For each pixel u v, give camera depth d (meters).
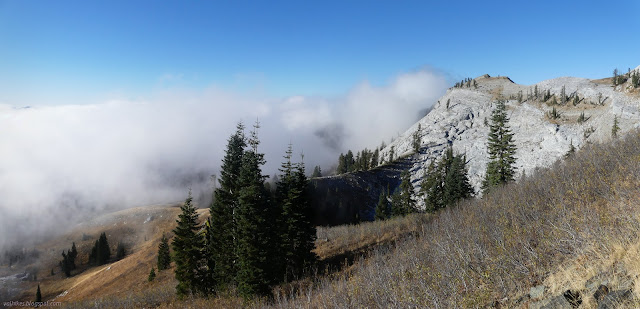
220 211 35.00
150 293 42.50
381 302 10.91
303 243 32.22
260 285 26.38
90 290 68.69
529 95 183.88
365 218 112.69
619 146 18.00
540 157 125.44
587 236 8.27
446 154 135.12
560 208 11.69
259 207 29.16
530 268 8.73
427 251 14.83
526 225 11.68
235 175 35.88
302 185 33.84
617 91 137.25
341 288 14.96
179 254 34.72
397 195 74.94
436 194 62.25
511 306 7.59
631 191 10.25
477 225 14.58
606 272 6.56
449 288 9.56
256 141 34.59
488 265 9.66
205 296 33.34
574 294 6.49
